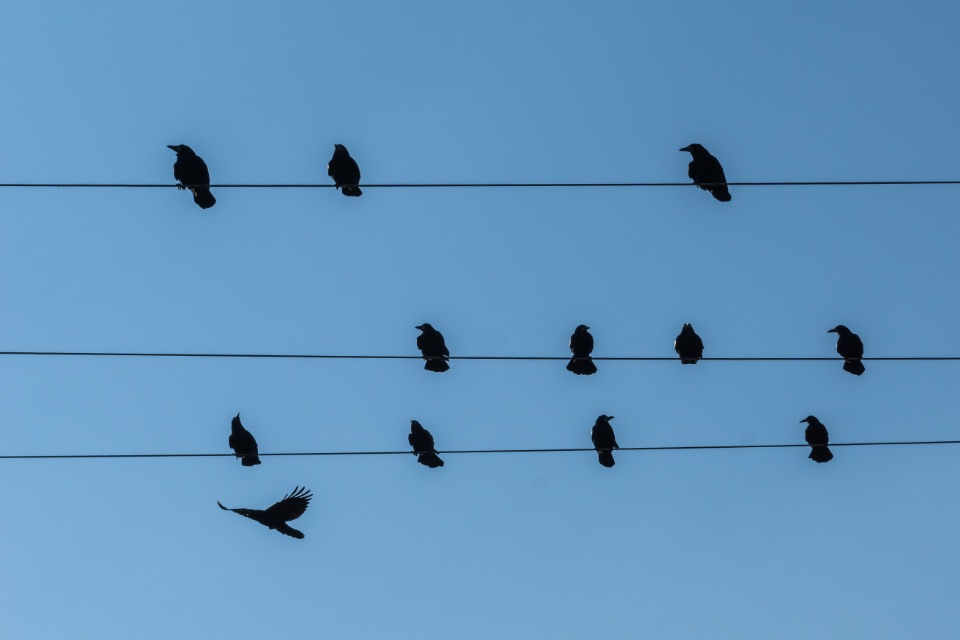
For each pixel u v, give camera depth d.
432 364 18.41
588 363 18.55
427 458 18.23
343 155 17.30
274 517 12.52
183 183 16.47
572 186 14.57
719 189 17.05
